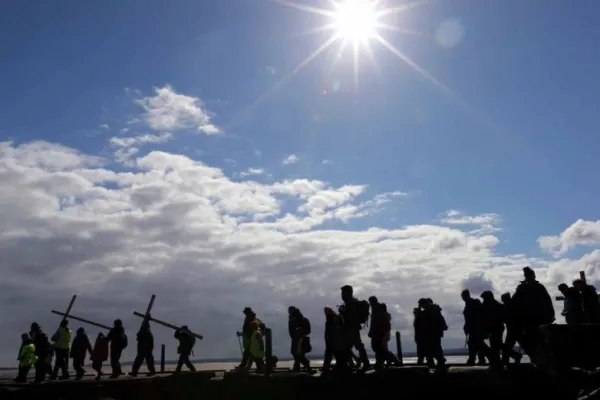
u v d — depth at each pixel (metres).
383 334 18.47
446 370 16.89
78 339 23.84
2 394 20.70
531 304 16.67
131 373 23.47
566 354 16.64
